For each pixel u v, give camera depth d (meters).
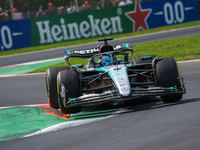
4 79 44.78
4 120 23.72
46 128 20.56
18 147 17.41
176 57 46.81
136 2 89.00
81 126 19.97
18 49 75.38
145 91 21.86
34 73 46.97
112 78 22.70
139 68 26.50
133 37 76.81
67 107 22.42
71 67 26.77
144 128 17.38
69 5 86.62
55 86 26.00
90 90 24.12
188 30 77.12
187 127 16.38
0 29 74.69
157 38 70.75
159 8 88.19
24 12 80.62
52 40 79.50
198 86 28.56
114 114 21.91
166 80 22.81
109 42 72.56
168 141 14.78
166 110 20.69
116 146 15.15
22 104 29.33
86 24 81.88
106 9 83.50
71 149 15.71
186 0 90.38
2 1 78.94
